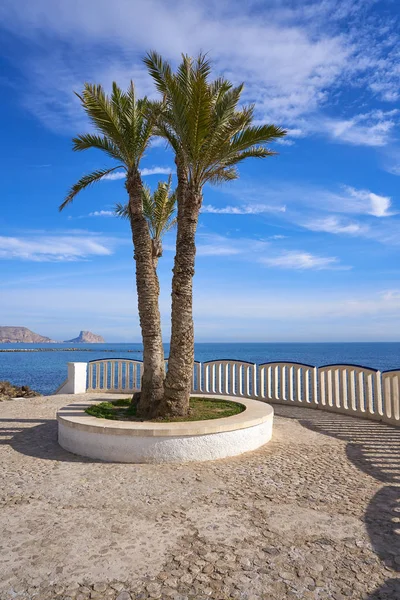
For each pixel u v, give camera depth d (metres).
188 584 3.11
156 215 11.89
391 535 3.90
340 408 10.59
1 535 3.91
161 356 8.45
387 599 2.94
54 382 35.44
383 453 6.79
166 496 4.89
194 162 7.66
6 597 2.95
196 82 6.91
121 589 3.05
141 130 8.62
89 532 3.96
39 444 7.48
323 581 3.15
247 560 3.45
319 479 5.48
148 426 6.49
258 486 5.22
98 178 9.65
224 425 6.57
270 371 12.55
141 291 8.48
